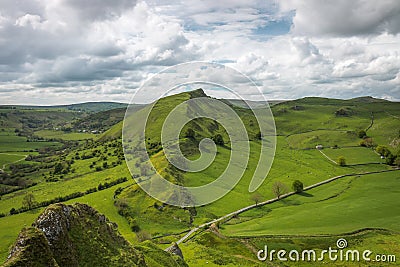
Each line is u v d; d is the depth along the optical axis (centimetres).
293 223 6662
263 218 7031
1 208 9456
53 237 1994
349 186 9894
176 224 6494
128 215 7019
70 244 2083
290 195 8806
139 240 5891
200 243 5647
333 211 7531
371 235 5991
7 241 6656
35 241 1802
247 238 5772
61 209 2169
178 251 4303
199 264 4822
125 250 2486
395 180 10519
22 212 8906
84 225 2317
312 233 6025
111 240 2450
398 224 6512
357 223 6638
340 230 6197
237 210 7181
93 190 9375
